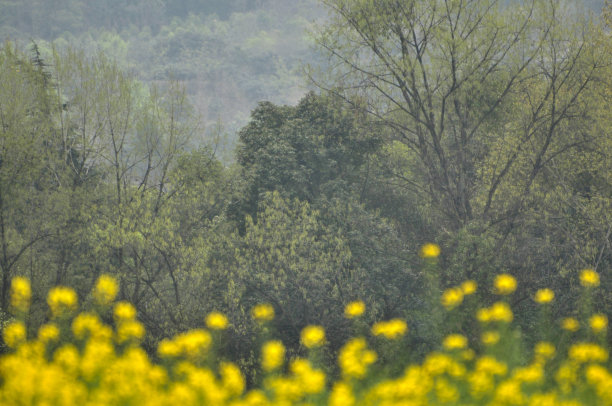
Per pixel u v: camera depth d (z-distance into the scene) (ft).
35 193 68.13
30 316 55.21
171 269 66.85
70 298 17.67
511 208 71.56
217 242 69.36
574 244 60.80
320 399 14.60
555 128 75.05
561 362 18.12
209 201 74.90
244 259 64.54
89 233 66.54
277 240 65.41
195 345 15.96
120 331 16.52
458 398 14.39
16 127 66.39
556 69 71.31
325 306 62.95
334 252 64.28
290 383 14.43
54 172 72.18
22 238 67.15
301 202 73.56
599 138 70.44
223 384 14.26
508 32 69.56
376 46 74.54
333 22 74.95
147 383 13.66
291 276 64.03
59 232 67.05
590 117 71.67
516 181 74.38
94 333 16.03
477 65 72.59
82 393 13.21
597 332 20.59
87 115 74.69
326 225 71.72
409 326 47.85
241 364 51.29
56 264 67.36
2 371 13.82
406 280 63.98
